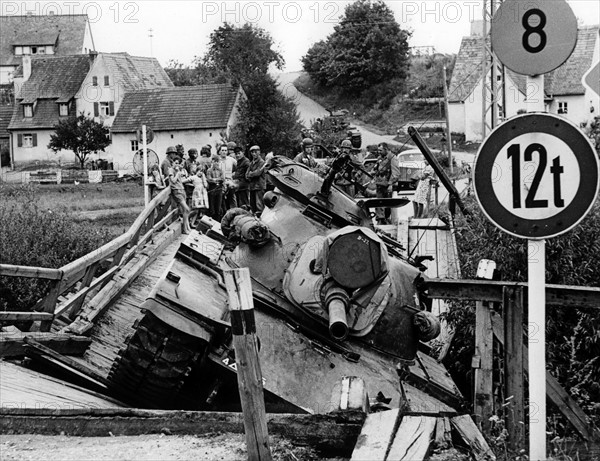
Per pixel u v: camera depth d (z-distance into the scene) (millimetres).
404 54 62750
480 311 9312
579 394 11180
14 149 72062
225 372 9984
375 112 62000
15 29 95125
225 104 57219
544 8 7129
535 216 7055
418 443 7160
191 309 9977
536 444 7172
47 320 12867
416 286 11453
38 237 18359
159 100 61250
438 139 55188
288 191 12141
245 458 7191
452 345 14375
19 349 11000
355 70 62781
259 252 11352
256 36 56094
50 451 7379
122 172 58344
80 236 19188
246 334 6777
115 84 68562
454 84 59688
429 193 24297
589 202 6992
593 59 55750
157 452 7336
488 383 9164
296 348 10344
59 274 12766
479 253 14469
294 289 10789
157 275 18906
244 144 51281
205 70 62125
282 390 9891
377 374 10438
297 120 52781
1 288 16188
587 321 12711
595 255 13664
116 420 7863
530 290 7160
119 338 14758
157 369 10008
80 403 9422
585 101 54750
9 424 7895
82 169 62969
